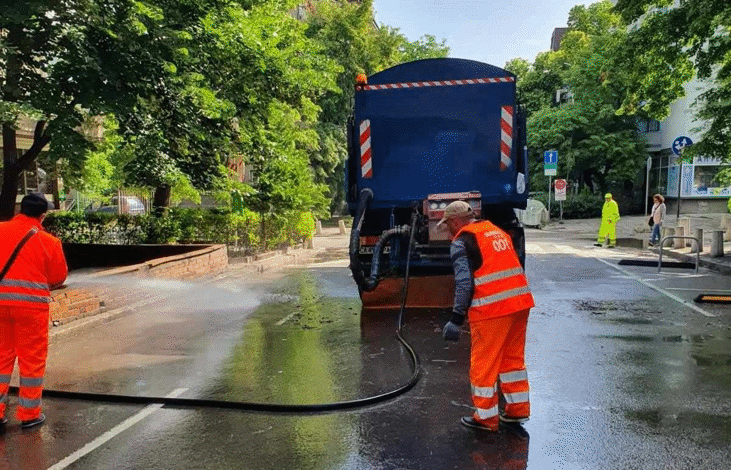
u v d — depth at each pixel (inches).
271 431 182.9
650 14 587.8
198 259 502.6
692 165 1277.1
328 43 1232.2
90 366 253.3
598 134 1352.1
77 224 633.6
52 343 292.5
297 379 232.8
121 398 211.3
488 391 178.9
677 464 155.8
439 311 358.3
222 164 576.7
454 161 350.3
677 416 189.6
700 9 487.5
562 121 1366.9
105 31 340.2
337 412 198.1
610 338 291.3
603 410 195.5
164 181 528.1
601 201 1417.3
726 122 582.6
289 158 647.1
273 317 355.6
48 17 345.7
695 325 319.3
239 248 639.1
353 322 336.5
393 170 354.6
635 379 227.3
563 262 605.6
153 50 371.6
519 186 346.0
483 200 349.1
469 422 182.7
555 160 1146.0
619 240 832.9
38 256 190.9
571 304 378.6
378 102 353.7
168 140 460.1
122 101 366.9
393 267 355.3
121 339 301.6
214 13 441.1
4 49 319.0
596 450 164.7
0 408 188.1
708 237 794.8
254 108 505.4
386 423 187.8
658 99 623.5
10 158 434.9
